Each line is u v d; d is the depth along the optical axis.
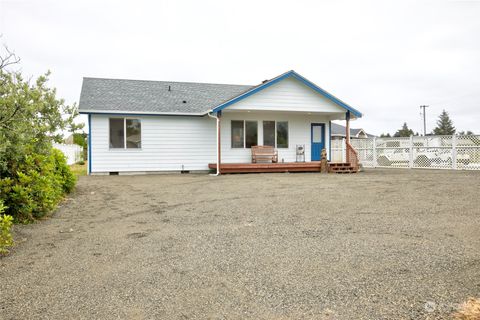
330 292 2.91
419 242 4.37
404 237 4.62
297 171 17.36
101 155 16.03
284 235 4.80
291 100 16.64
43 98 6.19
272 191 9.41
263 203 7.47
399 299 2.76
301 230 5.08
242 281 3.17
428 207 6.79
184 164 17.16
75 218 6.10
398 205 7.04
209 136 17.52
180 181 12.55
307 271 3.40
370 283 3.08
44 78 6.20
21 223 5.60
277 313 2.56
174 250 4.16
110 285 3.11
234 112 17.64
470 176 13.36
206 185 11.12
